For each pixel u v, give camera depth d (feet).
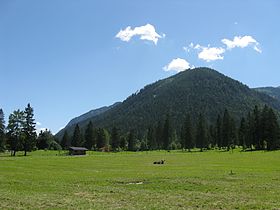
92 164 273.95
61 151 593.01
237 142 618.85
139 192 119.03
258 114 535.19
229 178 160.66
